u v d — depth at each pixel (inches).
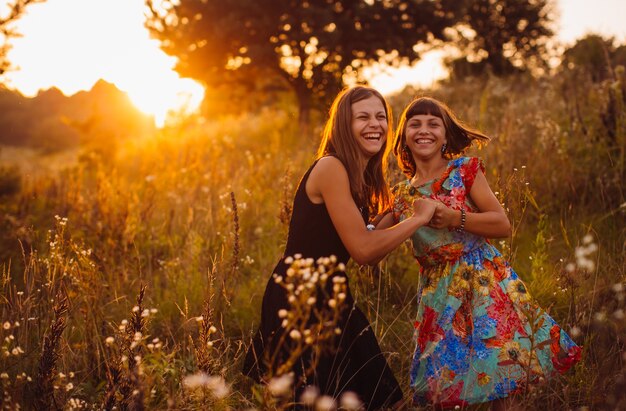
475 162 111.6
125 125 649.0
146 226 212.7
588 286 139.3
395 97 313.4
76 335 142.9
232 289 148.9
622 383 89.9
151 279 166.7
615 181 195.8
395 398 104.7
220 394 94.1
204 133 595.2
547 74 448.8
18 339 118.6
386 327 141.9
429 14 713.6
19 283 165.2
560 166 213.8
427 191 113.5
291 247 103.8
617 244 166.9
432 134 114.6
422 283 114.7
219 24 681.0
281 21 679.7
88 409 110.3
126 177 403.2
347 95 105.6
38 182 326.0
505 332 105.4
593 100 259.4
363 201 105.4
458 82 482.6
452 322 107.6
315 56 738.2
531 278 156.6
